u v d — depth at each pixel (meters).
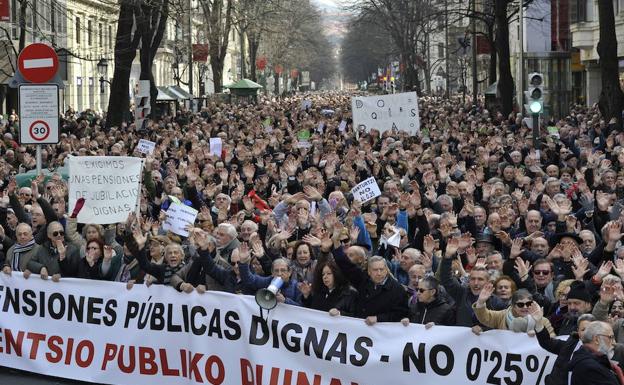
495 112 44.31
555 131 29.45
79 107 65.12
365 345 9.45
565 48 59.25
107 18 68.56
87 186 12.44
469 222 13.97
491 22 52.53
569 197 16.33
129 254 11.53
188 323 10.18
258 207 14.95
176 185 16.58
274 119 43.84
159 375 10.35
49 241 11.79
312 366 9.59
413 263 10.55
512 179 18.22
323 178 18.53
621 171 17.88
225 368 9.99
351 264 9.86
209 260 10.62
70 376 10.66
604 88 31.09
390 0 77.31
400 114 28.97
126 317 10.46
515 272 10.56
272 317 9.74
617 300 8.98
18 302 10.87
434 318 9.56
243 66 81.50
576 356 7.48
